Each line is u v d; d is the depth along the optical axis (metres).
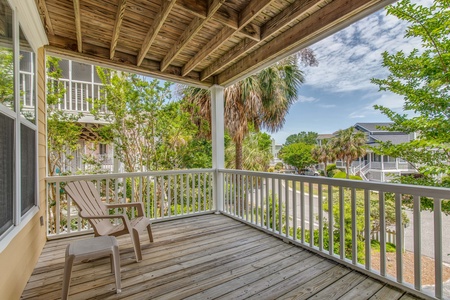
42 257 2.63
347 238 4.30
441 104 4.26
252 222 3.72
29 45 2.35
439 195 1.71
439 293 1.74
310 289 1.97
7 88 1.71
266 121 7.04
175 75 4.16
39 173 2.74
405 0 4.02
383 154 5.02
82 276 2.19
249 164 8.27
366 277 2.16
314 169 13.67
